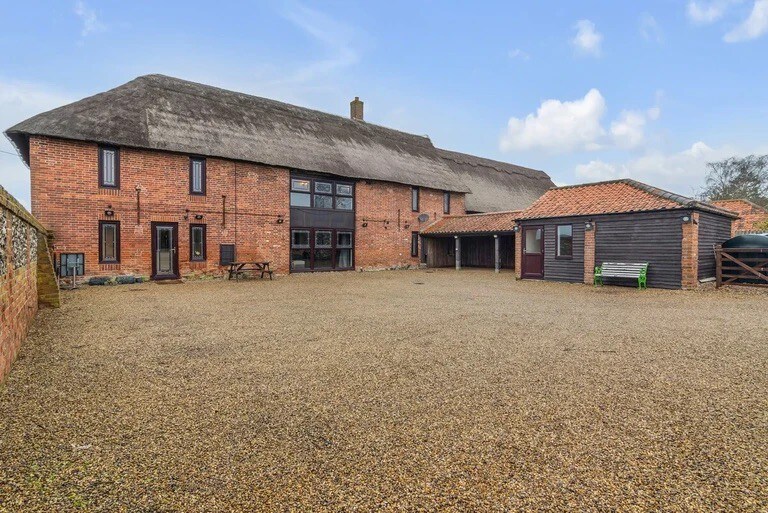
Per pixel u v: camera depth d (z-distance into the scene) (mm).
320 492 2660
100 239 14492
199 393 4375
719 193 36562
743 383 4648
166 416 3793
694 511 2480
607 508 2510
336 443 3303
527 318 8656
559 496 2627
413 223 24281
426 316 8906
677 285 13359
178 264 16016
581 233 15625
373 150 24250
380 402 4133
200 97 19125
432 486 2730
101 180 14453
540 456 3102
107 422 3652
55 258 13594
